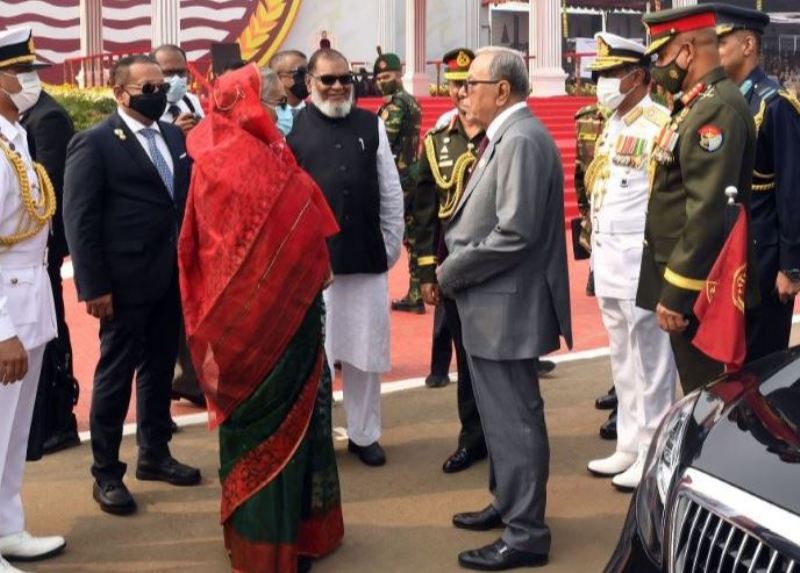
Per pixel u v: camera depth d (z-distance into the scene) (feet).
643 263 16.26
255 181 14.51
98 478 17.88
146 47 80.79
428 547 16.40
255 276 14.52
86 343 29.76
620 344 18.89
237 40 82.17
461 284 15.29
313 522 15.83
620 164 18.49
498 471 15.60
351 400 19.97
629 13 105.81
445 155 19.13
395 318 32.35
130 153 17.49
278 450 14.84
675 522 10.34
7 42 15.16
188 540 16.78
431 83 87.61
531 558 15.55
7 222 15.21
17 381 14.44
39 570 15.71
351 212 19.12
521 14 96.99
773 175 17.35
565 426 22.21
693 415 11.87
